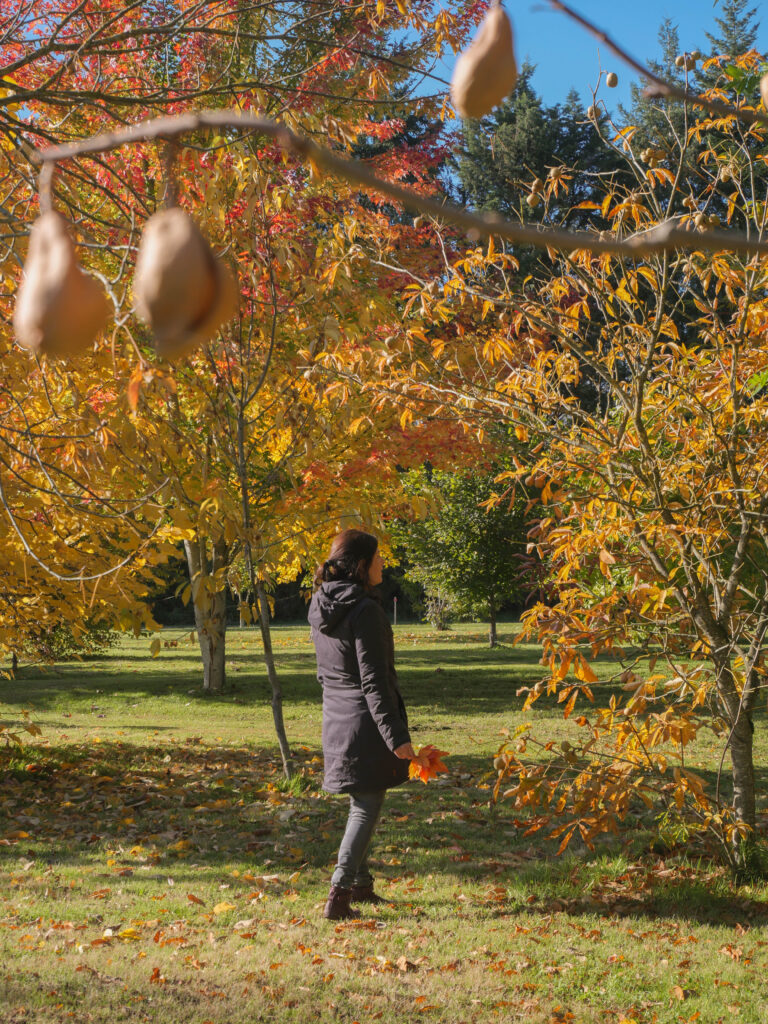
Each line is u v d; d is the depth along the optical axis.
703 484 5.04
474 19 6.51
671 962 4.14
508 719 12.48
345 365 5.60
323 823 6.77
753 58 4.41
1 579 6.85
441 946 4.30
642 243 0.50
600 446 5.13
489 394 5.39
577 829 6.36
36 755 9.75
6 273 3.13
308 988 3.75
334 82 6.67
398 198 0.50
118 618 6.38
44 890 5.11
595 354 5.26
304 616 43.69
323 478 7.55
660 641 5.18
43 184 0.52
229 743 10.91
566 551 5.02
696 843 5.83
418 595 36.97
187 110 5.05
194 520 5.11
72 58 3.37
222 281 0.45
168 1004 3.55
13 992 3.59
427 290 5.06
